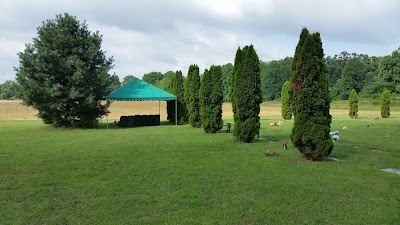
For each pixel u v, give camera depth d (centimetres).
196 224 553
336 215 595
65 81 2445
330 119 1112
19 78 2348
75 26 2484
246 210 618
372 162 1092
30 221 571
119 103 9331
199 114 2509
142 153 1262
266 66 11262
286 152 1287
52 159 1143
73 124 2570
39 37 2422
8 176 892
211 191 742
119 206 642
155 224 553
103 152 1292
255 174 906
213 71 2027
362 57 12319
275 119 3556
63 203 664
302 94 1091
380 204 657
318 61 1087
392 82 8506
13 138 1809
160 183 811
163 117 4419
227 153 1259
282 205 648
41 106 2378
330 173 926
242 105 1561
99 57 2586
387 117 3625
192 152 1286
